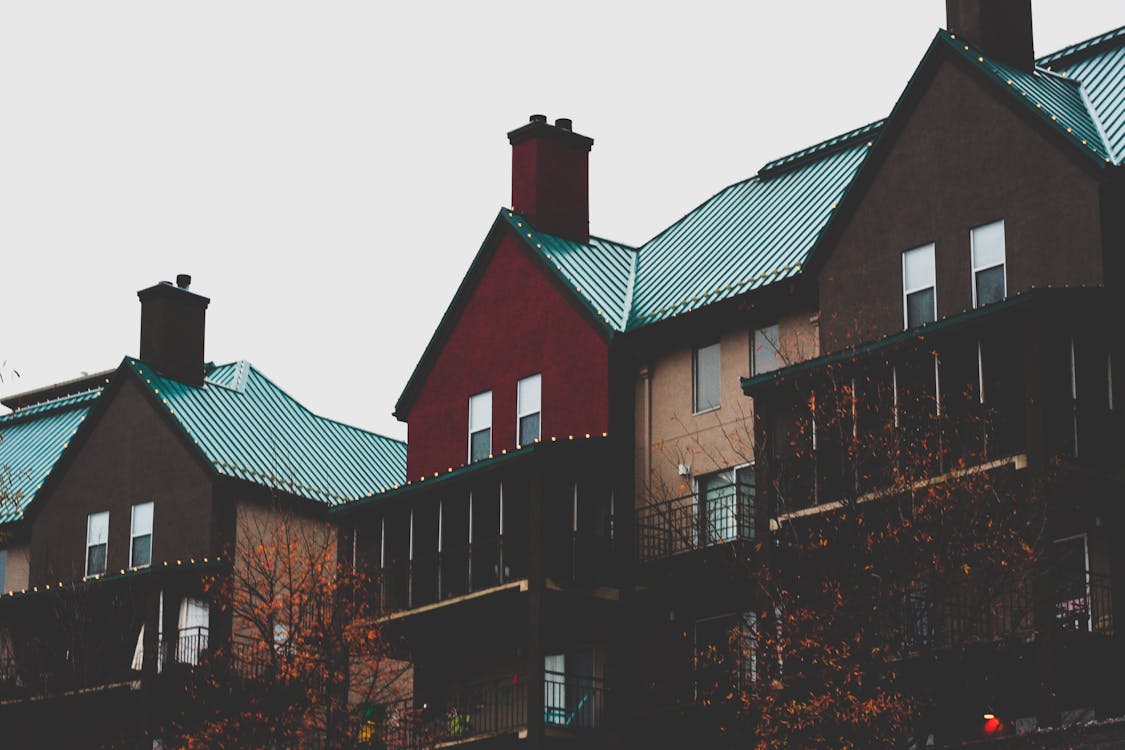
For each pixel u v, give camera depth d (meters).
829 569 37.91
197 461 56.12
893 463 37.50
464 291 52.25
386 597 50.44
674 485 46.94
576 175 53.09
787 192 49.94
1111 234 40.03
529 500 47.03
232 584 50.03
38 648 56.25
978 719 38.50
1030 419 38.19
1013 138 41.75
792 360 45.12
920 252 42.88
